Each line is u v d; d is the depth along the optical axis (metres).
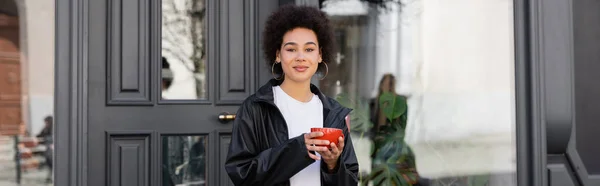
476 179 3.72
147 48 3.28
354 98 3.65
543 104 3.61
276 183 2.02
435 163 3.75
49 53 3.09
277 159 1.98
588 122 3.79
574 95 3.75
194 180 3.34
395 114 3.71
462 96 3.74
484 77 3.70
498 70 3.67
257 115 2.08
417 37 3.74
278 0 3.47
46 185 3.08
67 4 3.09
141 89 3.26
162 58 3.31
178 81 3.33
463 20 3.74
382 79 3.69
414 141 3.74
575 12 3.79
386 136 3.71
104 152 3.20
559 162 3.74
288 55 2.12
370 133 3.68
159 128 3.28
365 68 3.67
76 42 3.09
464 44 3.74
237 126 2.08
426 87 3.75
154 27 3.28
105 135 3.20
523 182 3.60
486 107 3.70
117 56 3.23
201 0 3.38
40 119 3.07
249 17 3.43
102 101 3.20
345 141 2.16
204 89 3.37
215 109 3.37
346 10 3.62
